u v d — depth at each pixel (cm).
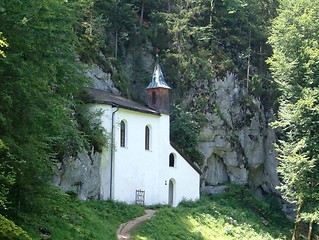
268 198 5544
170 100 5272
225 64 5566
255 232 4094
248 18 6238
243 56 5816
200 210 4144
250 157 5544
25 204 1955
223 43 5916
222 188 5288
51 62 1989
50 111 1975
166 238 3030
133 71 5431
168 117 4512
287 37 3938
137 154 4088
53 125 1992
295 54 3869
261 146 5631
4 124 1762
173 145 4541
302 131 3691
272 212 5206
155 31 5628
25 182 1905
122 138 3975
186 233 3319
